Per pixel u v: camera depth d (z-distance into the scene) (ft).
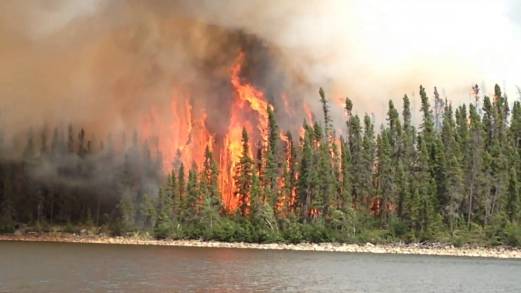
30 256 359.66
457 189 497.46
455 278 271.90
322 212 524.93
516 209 493.36
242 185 544.62
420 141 540.11
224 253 423.23
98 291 195.52
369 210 542.16
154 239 554.87
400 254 459.73
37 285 208.33
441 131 577.84
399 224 505.25
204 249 467.11
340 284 235.61
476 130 538.06
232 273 269.64
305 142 545.85
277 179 543.39
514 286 241.76
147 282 225.56
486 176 518.37
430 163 524.11
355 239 499.10
